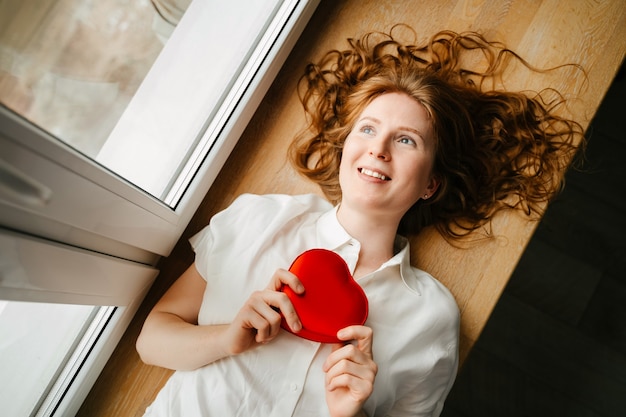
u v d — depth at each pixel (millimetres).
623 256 1829
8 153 629
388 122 1119
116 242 1041
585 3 1431
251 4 1249
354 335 971
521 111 1376
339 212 1190
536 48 1425
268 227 1164
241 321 976
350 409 948
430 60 1434
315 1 1438
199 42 1113
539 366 1771
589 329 1790
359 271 1153
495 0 1451
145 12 917
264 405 1028
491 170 1362
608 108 1876
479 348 1781
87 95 858
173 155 1197
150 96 1031
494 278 1325
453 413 1731
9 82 698
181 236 1375
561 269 1823
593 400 1745
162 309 1162
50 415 1172
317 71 1448
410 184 1101
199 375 1063
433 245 1354
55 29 752
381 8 1482
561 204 1860
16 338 947
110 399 1294
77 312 1108
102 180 855
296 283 982
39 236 799
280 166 1420
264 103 1461
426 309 1132
